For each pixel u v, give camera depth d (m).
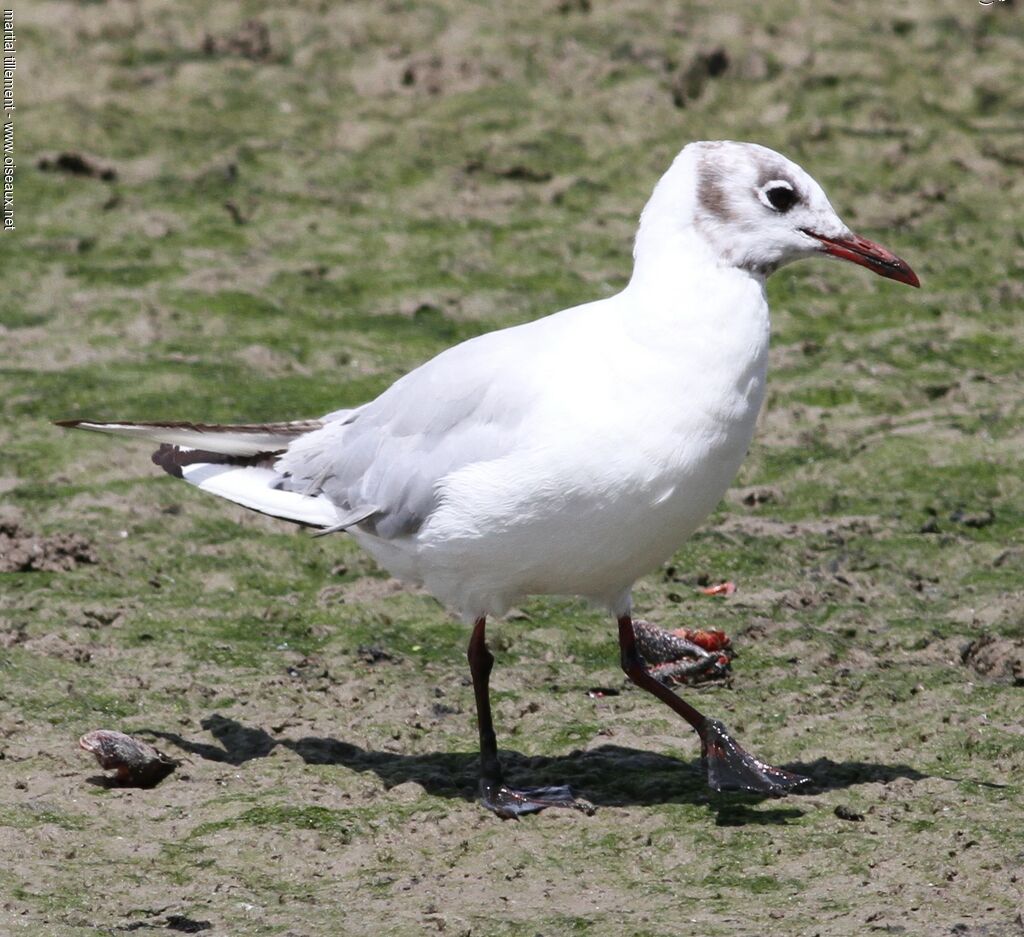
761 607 12.71
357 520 10.30
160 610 12.57
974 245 19.94
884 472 14.92
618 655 12.18
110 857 9.29
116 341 17.34
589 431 9.38
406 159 21.70
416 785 10.16
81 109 22.56
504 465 9.55
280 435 11.09
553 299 18.45
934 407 16.22
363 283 18.81
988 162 21.91
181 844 9.47
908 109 23.20
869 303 18.64
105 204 20.36
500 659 12.10
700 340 9.44
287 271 18.98
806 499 14.59
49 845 9.38
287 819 9.72
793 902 8.73
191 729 10.90
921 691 11.39
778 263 9.87
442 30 24.86
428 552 10.12
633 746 10.78
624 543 9.65
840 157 22.02
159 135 22.14
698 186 9.69
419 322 17.98
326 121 22.69
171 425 10.92
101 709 11.08
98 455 14.94
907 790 10.00
